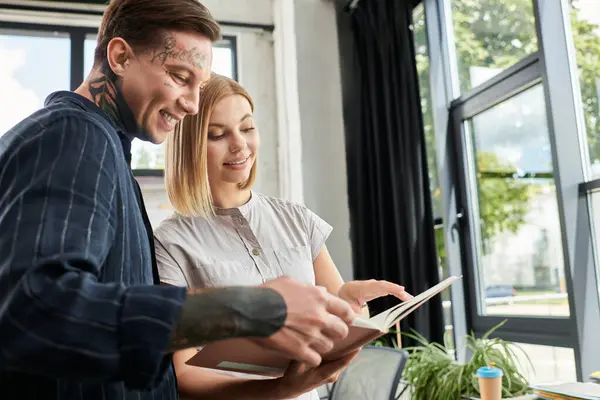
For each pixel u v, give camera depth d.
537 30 2.34
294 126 3.64
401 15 3.03
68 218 0.56
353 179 3.57
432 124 3.18
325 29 3.72
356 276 3.44
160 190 3.65
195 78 0.79
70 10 3.59
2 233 0.54
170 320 0.53
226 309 0.56
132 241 0.73
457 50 3.07
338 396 2.17
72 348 0.51
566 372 2.30
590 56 2.20
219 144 1.21
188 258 1.16
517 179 2.61
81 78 3.66
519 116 2.58
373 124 3.31
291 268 1.23
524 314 2.57
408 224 2.91
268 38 4.02
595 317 2.19
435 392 2.17
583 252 2.20
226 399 1.01
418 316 2.81
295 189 3.63
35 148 0.59
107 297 0.54
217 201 1.25
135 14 0.75
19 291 0.51
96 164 0.62
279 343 0.61
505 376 2.05
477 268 2.91
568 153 2.24
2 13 3.51
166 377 0.79
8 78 3.55
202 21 0.78
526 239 2.55
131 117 0.78
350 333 0.76
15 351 0.50
